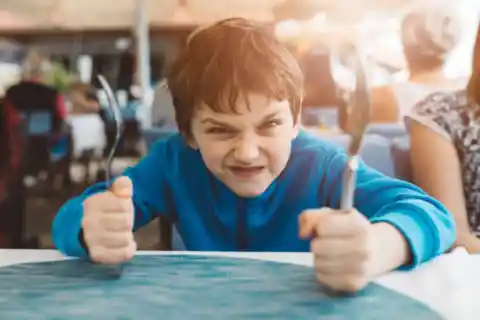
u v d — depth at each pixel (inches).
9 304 20.9
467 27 54.8
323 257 21.9
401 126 50.3
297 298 21.5
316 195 37.2
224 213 38.7
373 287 22.7
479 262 26.7
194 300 21.2
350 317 19.6
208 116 34.4
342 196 23.0
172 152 40.7
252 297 21.5
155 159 41.0
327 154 37.9
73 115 92.3
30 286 23.0
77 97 97.3
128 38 149.3
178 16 115.6
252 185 36.6
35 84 91.0
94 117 89.4
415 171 46.2
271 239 38.1
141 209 39.1
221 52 33.9
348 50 26.1
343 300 21.3
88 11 162.6
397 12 59.6
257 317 19.5
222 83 33.0
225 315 19.7
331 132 44.4
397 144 47.4
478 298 21.7
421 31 56.0
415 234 25.7
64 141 86.1
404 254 25.2
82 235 26.6
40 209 65.2
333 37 59.5
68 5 168.1
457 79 51.9
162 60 56.6
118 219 25.7
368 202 31.9
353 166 22.9
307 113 54.7
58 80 117.1
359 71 24.0
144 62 135.3
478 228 43.6
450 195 44.6
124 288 22.7
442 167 45.5
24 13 168.2
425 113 47.4
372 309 20.4
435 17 55.4
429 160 45.8
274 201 37.9
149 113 57.9
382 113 54.5
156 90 57.6
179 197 39.8
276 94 33.5
